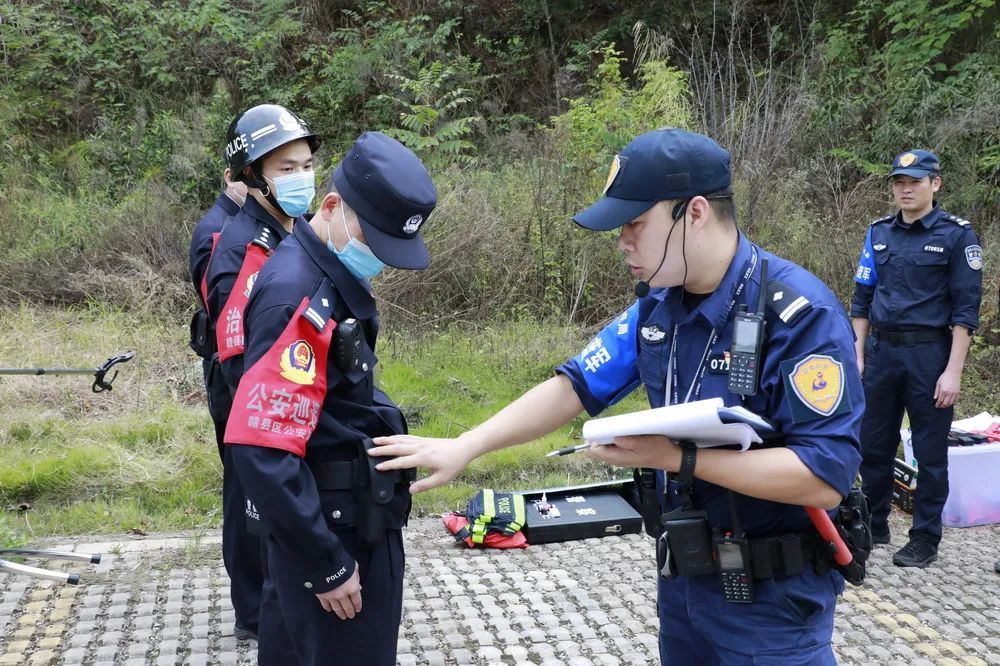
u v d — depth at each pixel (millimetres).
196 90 10812
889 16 10430
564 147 7898
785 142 8469
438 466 2158
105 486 4539
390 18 12172
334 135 10789
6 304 6918
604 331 2234
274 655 2553
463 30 12477
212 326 3115
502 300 7199
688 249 1856
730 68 9375
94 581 3742
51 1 10883
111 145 9328
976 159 8672
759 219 7625
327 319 2109
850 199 8109
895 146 9023
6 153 9227
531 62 12312
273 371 2033
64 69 10477
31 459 4609
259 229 3047
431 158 8930
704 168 1837
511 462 5016
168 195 8211
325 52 11180
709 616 2002
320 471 2166
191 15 11109
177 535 4219
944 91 9203
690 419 1692
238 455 2018
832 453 1751
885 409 4395
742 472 1761
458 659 3283
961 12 9977
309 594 2193
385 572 2275
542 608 3672
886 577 4133
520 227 7422
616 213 1829
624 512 4465
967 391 6344
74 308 6918
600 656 3336
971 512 4762
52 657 3197
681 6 12055
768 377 1840
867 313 4547
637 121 8164
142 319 6766
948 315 4254
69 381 5613
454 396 5824
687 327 1970
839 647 3492
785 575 1926
